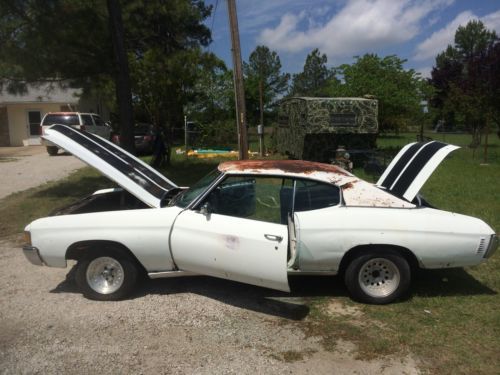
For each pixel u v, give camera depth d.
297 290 4.97
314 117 14.29
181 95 22.94
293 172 4.66
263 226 4.28
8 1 8.99
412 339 3.89
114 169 4.90
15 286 5.10
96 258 4.61
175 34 23.75
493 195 9.88
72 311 4.46
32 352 3.72
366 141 14.68
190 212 4.56
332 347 3.79
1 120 25.72
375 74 21.05
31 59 9.54
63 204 9.37
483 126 21.44
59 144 4.91
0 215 8.49
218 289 4.98
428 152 4.79
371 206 4.50
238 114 11.80
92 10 10.41
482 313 4.37
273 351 3.73
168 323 4.21
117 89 11.04
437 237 4.34
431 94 22.47
